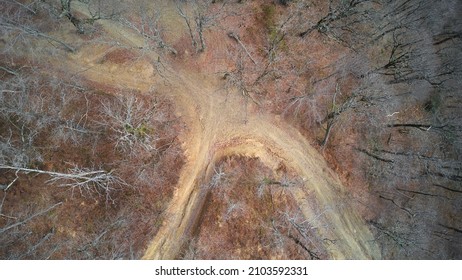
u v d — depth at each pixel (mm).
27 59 38344
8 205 34625
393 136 44469
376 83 43844
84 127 37188
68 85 37750
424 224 43688
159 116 38594
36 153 35750
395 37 45688
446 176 45406
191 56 40500
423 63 46219
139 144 37500
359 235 40812
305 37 43281
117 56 39469
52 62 38625
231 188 38250
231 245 37031
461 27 49219
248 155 39594
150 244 36344
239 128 40031
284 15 43281
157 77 39719
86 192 36062
